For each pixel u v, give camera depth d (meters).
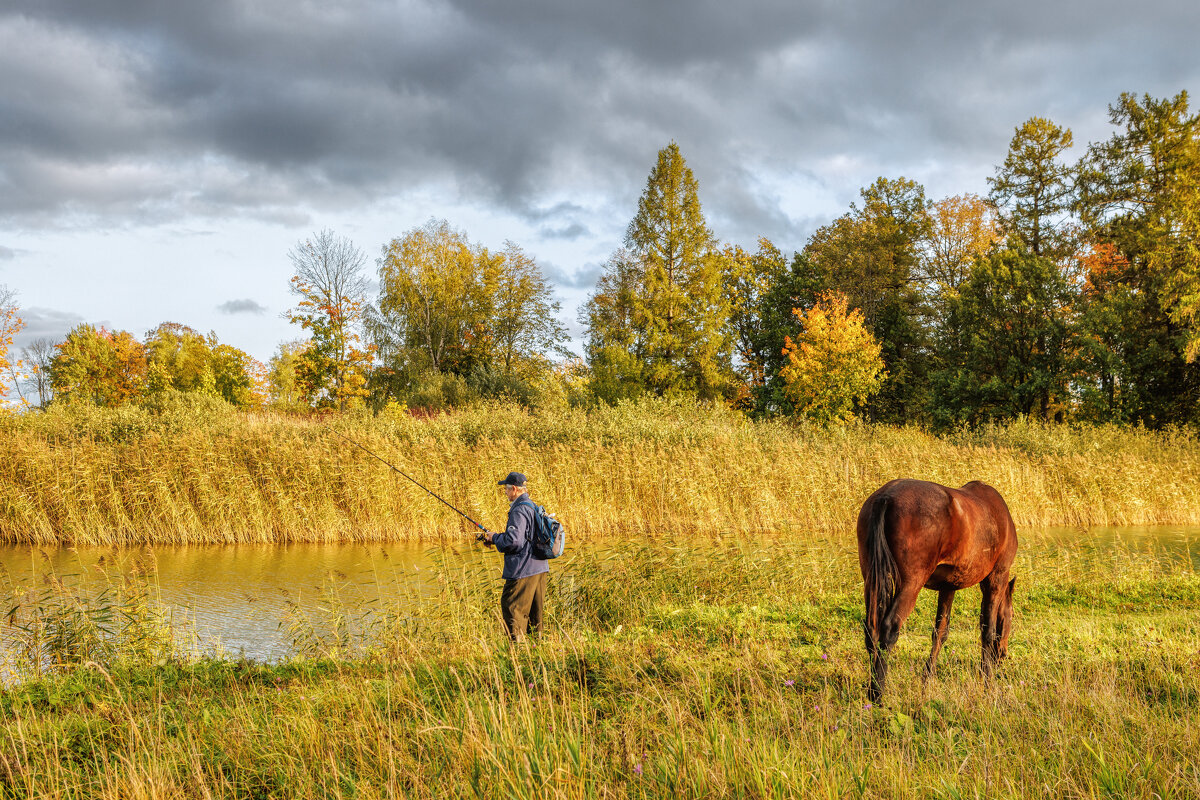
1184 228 29.88
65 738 4.18
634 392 36.31
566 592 8.87
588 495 15.84
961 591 9.05
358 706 4.40
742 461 17.19
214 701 5.00
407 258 45.69
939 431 31.45
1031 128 37.31
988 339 31.11
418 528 15.23
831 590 9.02
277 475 15.44
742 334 45.28
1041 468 18.47
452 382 36.53
